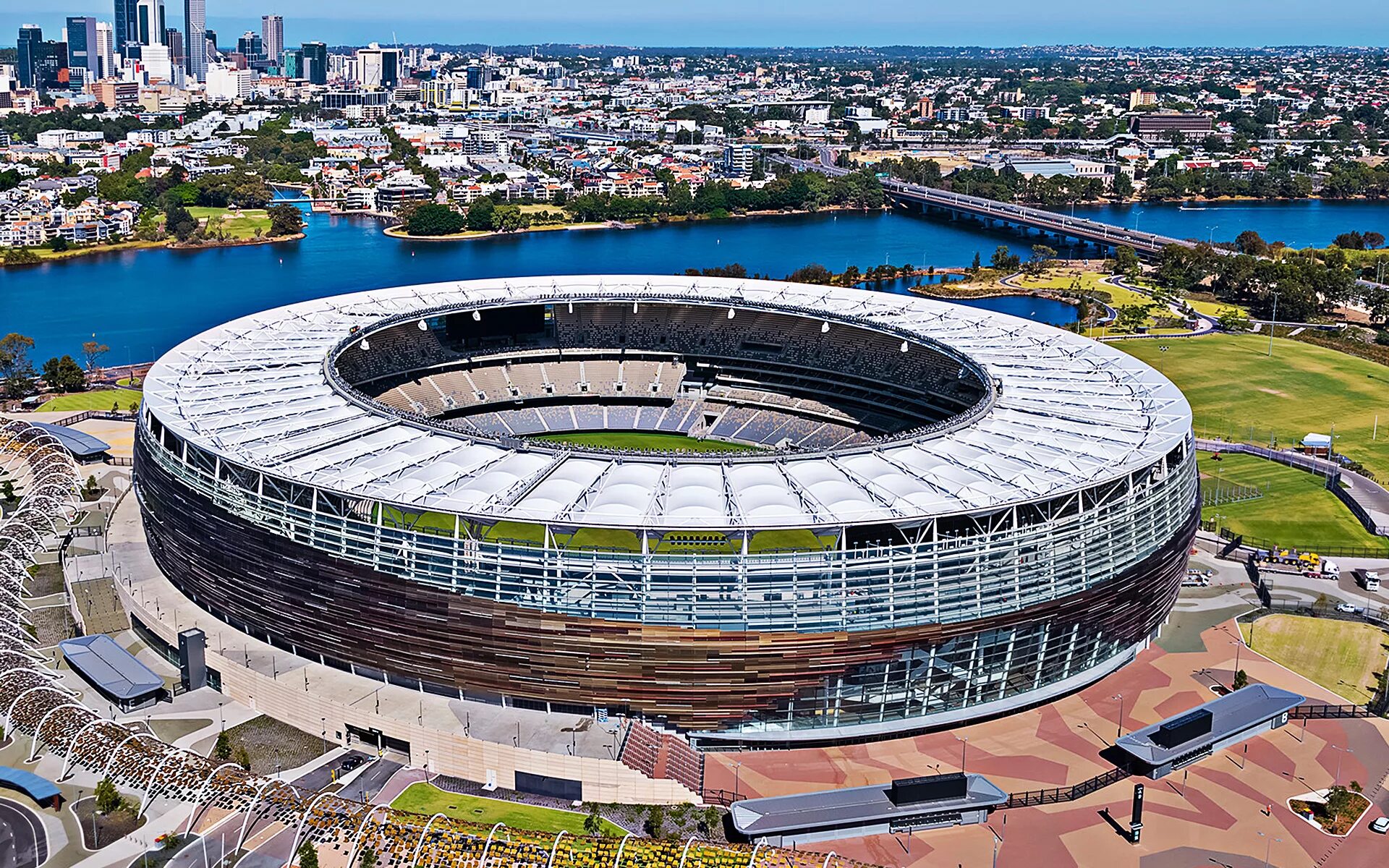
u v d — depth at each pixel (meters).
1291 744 191.75
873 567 180.88
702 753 189.38
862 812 168.75
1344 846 168.00
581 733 184.12
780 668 183.38
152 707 199.12
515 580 180.38
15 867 158.75
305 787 179.25
